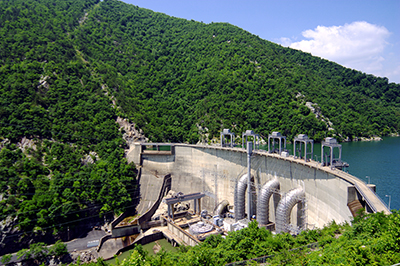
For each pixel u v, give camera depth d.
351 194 61.47
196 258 51.06
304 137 82.00
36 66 168.62
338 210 65.56
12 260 95.25
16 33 190.12
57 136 143.38
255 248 59.28
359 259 37.28
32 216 105.38
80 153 141.12
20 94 148.62
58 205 109.50
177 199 112.81
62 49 196.50
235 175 114.12
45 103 154.62
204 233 98.31
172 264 55.88
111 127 165.62
